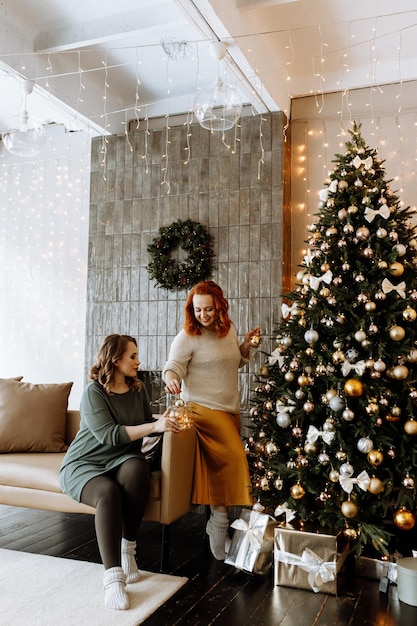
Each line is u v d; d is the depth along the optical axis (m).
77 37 3.71
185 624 2.04
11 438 3.21
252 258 4.19
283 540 2.46
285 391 2.76
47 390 3.43
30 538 3.00
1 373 5.19
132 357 2.67
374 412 2.43
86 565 2.59
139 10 3.51
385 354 2.51
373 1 3.39
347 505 2.39
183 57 3.89
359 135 3.00
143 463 2.49
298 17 3.58
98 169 4.82
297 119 4.37
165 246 4.41
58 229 5.11
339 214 2.76
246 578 2.52
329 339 2.74
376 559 2.51
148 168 4.61
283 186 4.17
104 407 2.58
